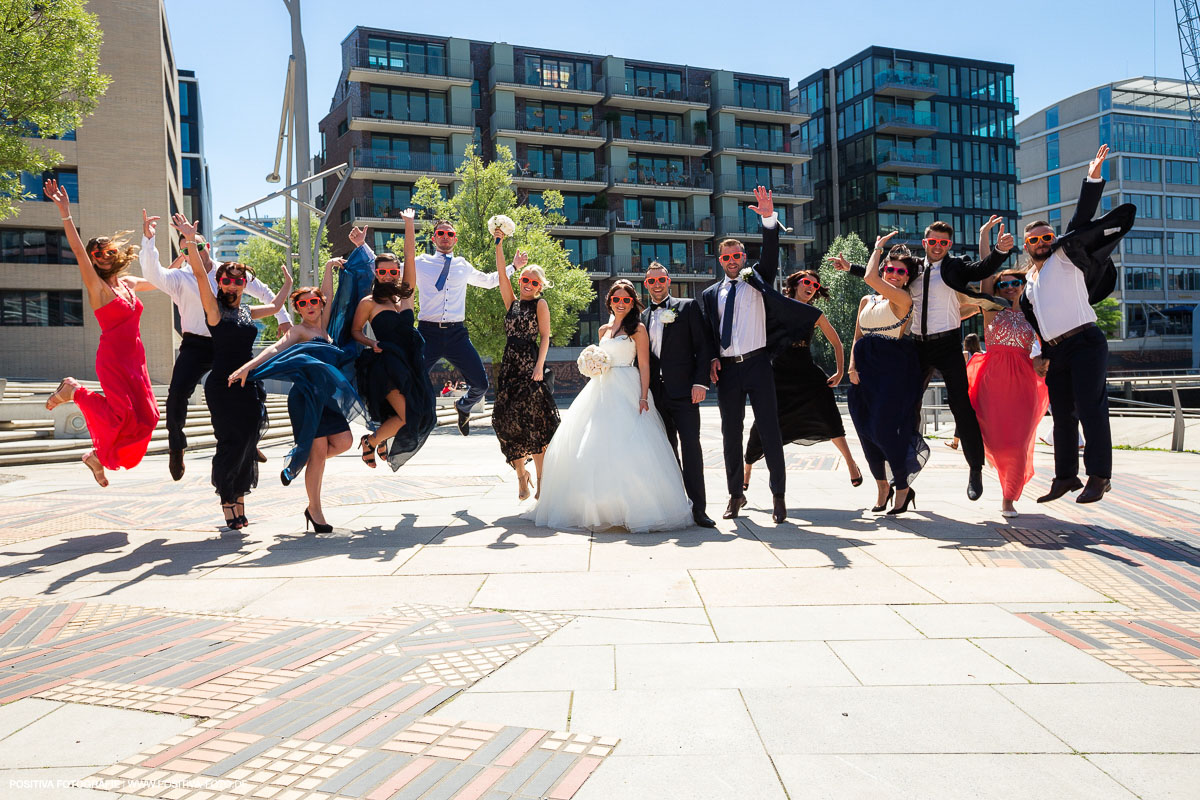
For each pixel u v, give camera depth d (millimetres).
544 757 2127
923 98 56281
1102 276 5027
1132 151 75750
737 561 4383
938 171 56125
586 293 28812
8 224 31500
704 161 52750
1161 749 2127
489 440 14234
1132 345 65750
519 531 5387
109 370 5402
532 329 6094
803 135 61156
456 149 45844
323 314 5789
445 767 2076
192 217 59188
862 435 5879
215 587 3990
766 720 2346
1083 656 2846
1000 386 5406
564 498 5492
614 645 3041
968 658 2840
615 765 2078
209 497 7105
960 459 9867
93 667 2848
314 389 5266
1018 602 3537
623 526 5395
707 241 52438
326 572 4273
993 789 1928
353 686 2652
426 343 6875
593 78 49562
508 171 26734
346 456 11211
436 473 8984
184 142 59281
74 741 2252
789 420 6480
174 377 5543
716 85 51625
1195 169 77812
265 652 2996
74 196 32219
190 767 2084
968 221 57125
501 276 6348
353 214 43906
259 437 5609
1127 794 1897
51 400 5355
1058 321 5031
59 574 4285
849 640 3057
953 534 5020
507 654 2949
